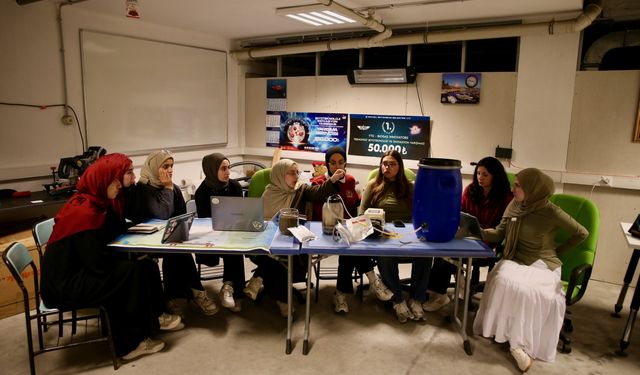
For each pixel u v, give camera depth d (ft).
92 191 8.04
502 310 8.44
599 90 12.34
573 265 9.07
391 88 15.48
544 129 13.23
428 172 8.28
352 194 10.85
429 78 14.74
